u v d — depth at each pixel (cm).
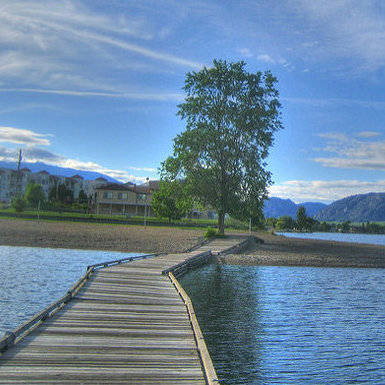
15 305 1463
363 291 2056
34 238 4106
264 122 4675
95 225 6456
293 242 5819
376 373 970
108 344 862
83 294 1408
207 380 683
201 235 5391
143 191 9806
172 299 1390
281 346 1152
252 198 4772
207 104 4781
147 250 3656
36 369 704
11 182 13350
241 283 2220
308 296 1894
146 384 664
